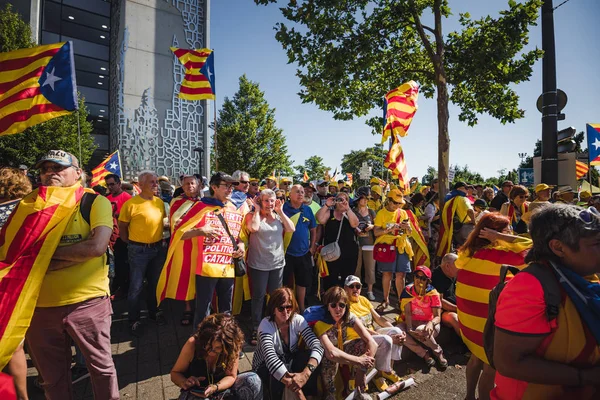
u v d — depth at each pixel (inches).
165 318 176.2
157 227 161.8
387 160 233.5
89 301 85.9
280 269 151.9
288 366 104.6
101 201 89.1
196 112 879.1
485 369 98.7
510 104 327.6
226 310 139.6
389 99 235.9
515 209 230.4
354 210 208.4
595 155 313.4
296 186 169.0
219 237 131.5
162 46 848.3
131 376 122.0
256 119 1093.1
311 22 269.6
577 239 48.6
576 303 48.5
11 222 79.4
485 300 96.2
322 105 337.4
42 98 129.2
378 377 121.0
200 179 202.4
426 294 141.1
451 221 203.3
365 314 132.9
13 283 74.9
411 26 305.7
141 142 807.1
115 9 917.8
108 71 984.3
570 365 49.1
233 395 91.0
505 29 278.7
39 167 85.4
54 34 898.7
